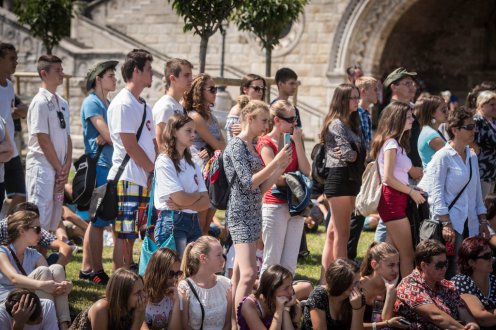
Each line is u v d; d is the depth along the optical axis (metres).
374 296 9.28
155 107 10.97
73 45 31.70
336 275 8.62
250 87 12.40
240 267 9.02
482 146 12.45
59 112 11.34
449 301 9.31
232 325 9.05
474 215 10.70
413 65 33.88
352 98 10.64
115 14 35.41
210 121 11.30
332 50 30.84
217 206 9.23
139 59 10.52
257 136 9.99
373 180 10.27
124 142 10.38
